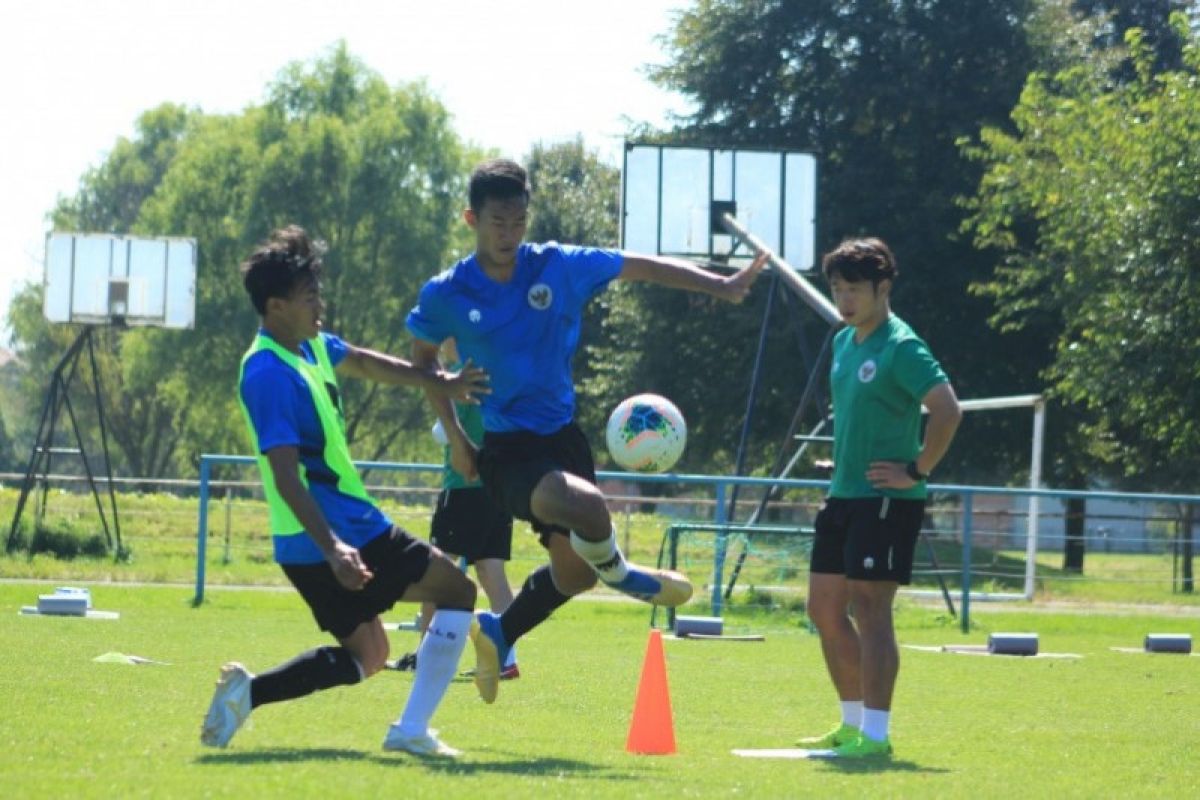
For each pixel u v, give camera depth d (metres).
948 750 18.88
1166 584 69.00
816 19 101.38
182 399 146.88
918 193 97.62
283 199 141.25
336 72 150.25
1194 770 17.39
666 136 105.88
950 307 97.06
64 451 66.69
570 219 147.88
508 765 15.20
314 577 15.54
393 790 12.67
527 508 16.89
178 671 25.22
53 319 73.69
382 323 144.50
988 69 99.56
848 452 18.52
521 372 17.22
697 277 17.73
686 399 103.38
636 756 17.11
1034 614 52.66
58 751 14.72
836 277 18.47
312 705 20.75
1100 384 69.19
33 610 39.72
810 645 38.31
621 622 44.88
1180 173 66.38
